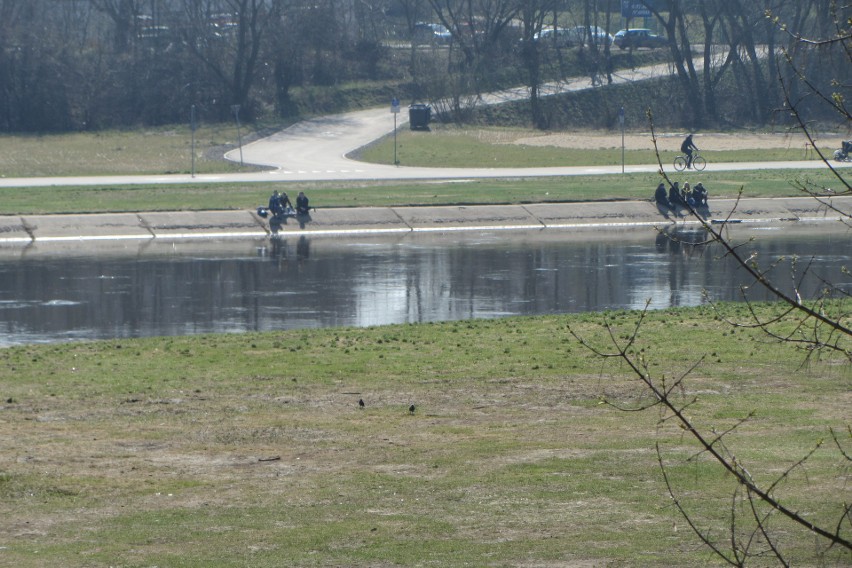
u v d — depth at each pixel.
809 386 59.19
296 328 87.75
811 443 47.56
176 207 159.75
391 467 46.00
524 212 161.88
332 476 44.84
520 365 66.44
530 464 45.88
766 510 39.25
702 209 163.12
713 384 60.00
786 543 36.25
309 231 153.50
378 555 35.84
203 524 39.25
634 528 38.03
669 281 110.62
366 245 141.25
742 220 160.38
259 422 53.88
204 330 87.31
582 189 180.00
